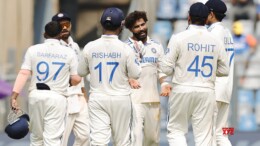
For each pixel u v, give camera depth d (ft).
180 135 97.45
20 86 99.40
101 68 95.81
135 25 105.29
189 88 95.04
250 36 192.54
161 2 200.23
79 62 97.55
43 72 99.30
